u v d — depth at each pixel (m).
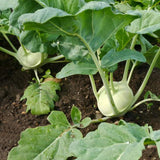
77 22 0.73
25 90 1.07
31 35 0.84
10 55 1.23
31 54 1.11
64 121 0.91
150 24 0.84
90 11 0.72
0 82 1.15
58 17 0.70
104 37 0.80
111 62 0.84
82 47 0.82
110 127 0.75
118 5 1.01
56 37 0.83
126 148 0.71
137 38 0.96
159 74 1.11
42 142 0.88
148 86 1.08
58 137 0.89
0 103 1.09
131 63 1.13
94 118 1.00
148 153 0.88
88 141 0.74
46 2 0.76
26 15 0.70
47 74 1.12
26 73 1.17
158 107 1.00
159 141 0.69
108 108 0.94
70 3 0.77
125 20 0.76
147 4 1.00
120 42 0.89
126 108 0.95
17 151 0.86
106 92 0.89
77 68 0.89
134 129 0.76
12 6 0.79
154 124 0.96
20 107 1.07
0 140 0.96
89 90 1.08
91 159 0.71
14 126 1.00
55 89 1.07
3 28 1.05
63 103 1.05
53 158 0.86
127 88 0.95
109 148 0.72
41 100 1.03
